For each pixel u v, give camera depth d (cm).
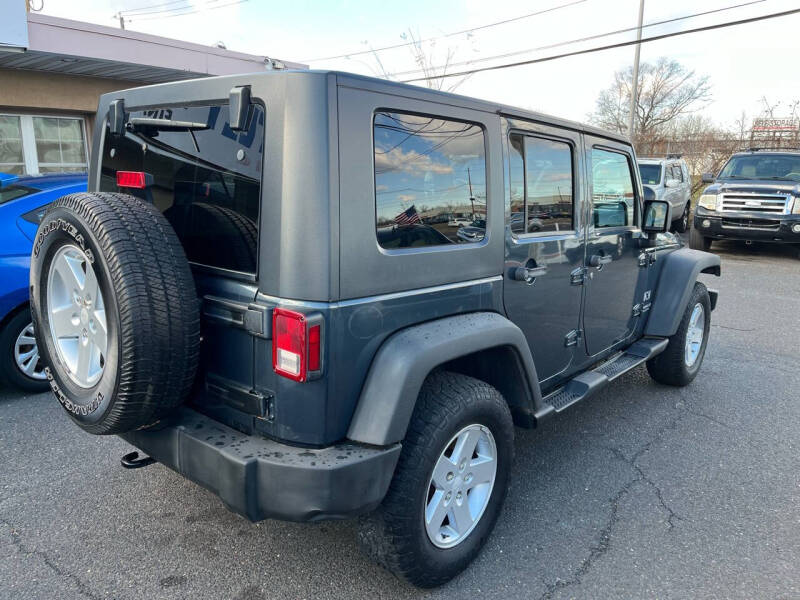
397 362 224
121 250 211
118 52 1176
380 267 225
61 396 247
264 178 213
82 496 327
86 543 287
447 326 250
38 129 1228
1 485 336
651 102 3409
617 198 405
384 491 223
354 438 223
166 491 334
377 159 225
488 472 277
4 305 436
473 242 272
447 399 246
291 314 206
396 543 236
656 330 468
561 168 337
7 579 261
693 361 517
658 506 332
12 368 447
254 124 217
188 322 220
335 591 258
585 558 285
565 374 368
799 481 362
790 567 281
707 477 365
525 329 316
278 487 211
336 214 209
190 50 1298
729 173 1286
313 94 204
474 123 270
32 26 1045
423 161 245
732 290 944
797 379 544
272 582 263
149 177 252
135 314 208
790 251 1361
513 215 298
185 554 281
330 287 209
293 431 218
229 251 232
